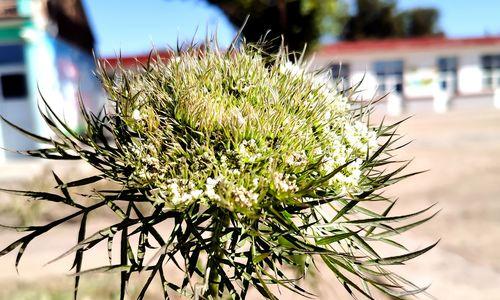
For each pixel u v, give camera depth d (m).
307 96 1.50
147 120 1.36
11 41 10.97
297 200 1.24
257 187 1.26
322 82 1.62
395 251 4.54
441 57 22.89
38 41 11.22
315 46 9.21
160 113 1.42
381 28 42.31
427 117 19.39
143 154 1.31
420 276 3.93
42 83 11.31
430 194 7.01
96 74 1.56
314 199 1.39
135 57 1.62
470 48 22.88
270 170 1.26
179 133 1.34
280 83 1.52
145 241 1.29
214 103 1.36
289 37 8.80
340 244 1.49
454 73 23.14
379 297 3.28
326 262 1.32
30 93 11.17
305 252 1.23
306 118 1.46
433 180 7.86
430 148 11.32
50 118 1.47
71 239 5.20
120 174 1.35
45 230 1.33
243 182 1.27
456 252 4.47
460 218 5.64
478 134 13.35
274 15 8.57
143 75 1.55
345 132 1.52
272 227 1.31
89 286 3.72
